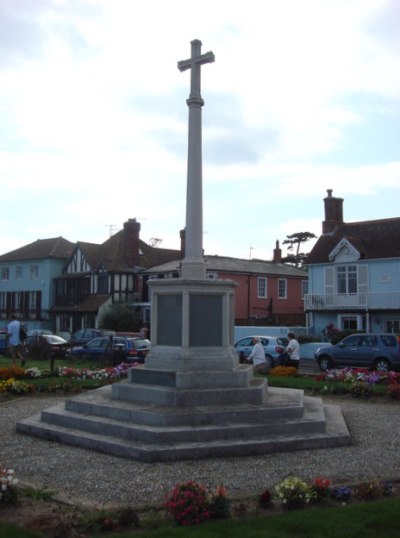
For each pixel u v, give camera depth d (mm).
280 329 34906
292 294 46906
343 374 16266
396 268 33625
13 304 57000
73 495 6473
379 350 21594
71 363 25188
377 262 34344
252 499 6145
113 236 53094
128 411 9141
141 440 8422
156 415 8742
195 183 10938
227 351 10516
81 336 32719
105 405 9531
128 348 24078
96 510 5852
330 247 37438
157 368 10336
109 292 47656
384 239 35375
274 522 5309
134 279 48344
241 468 7520
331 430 9281
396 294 32906
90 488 6727
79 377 16828
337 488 6238
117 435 8742
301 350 31484
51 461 7934
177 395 9406
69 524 5379
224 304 10664
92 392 11039
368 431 10047
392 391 13734
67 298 51688
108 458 8078
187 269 10719
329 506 5926
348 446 8875
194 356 10195
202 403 9531
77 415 9578
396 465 7746
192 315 10383
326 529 5137
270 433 8844
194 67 11172
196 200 10914
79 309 48250
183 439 8367
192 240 10859
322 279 36969
